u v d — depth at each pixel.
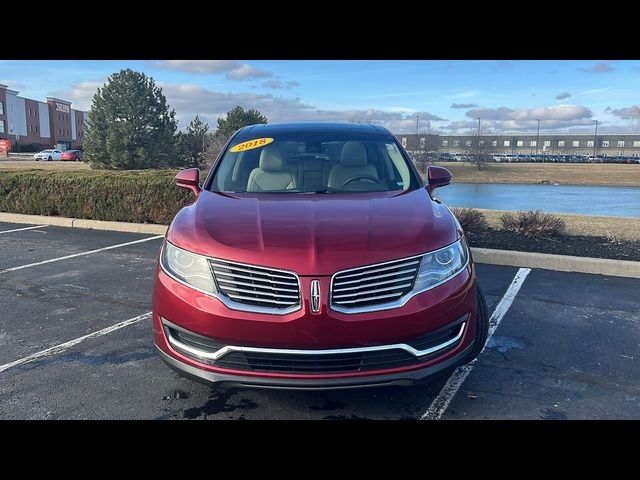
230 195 4.02
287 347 2.87
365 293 2.92
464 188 38.72
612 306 5.47
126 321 5.11
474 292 3.30
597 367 4.04
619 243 7.86
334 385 2.88
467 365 4.06
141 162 41.47
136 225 10.20
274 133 4.86
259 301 2.92
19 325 5.00
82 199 10.85
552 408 3.42
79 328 4.91
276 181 4.26
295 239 3.05
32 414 3.37
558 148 102.31
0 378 3.88
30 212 11.59
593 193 33.97
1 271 7.05
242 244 3.04
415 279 3.01
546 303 5.57
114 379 3.85
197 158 43.34
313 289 2.85
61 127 103.69
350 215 3.38
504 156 82.75
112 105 41.75
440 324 3.02
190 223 3.42
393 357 2.96
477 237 8.37
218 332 2.93
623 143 99.69
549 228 8.43
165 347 3.19
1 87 86.50
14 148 84.44
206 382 3.01
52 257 7.92
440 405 3.46
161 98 43.19
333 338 2.84
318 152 4.55
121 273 6.93
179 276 3.13
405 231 3.18
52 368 4.05
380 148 4.67
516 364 4.09
